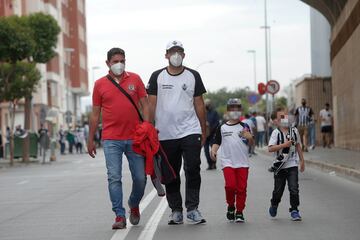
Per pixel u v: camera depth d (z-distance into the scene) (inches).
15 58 1528.1
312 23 2220.7
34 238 427.5
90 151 447.2
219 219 478.9
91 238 417.1
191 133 440.8
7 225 492.4
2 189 818.8
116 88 438.6
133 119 438.6
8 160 1718.8
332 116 1612.9
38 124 2790.4
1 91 1544.0
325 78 1752.0
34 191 765.9
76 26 3676.2
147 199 614.9
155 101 443.5
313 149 1363.2
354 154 1168.8
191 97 444.1
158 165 438.0
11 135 1475.1
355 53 1236.5
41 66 2827.3
